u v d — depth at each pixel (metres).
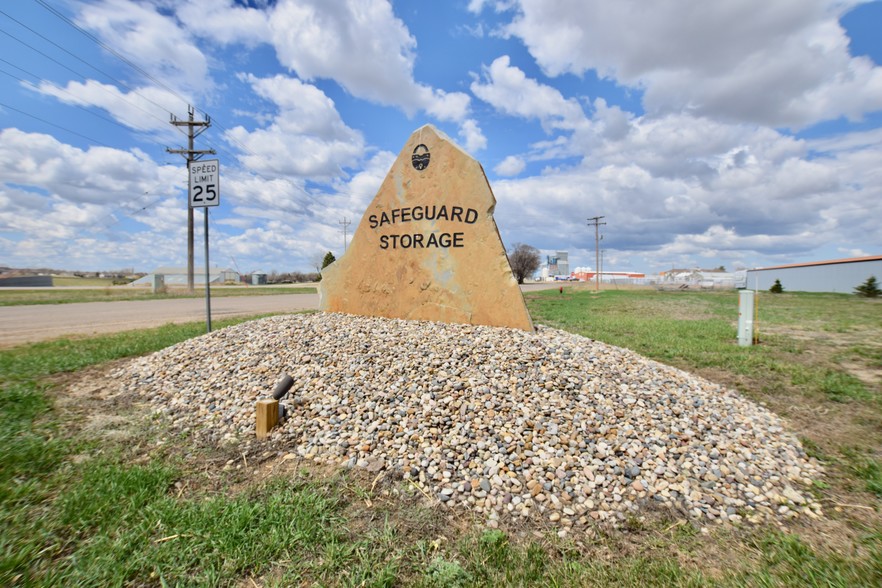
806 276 38.19
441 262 7.09
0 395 4.73
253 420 4.10
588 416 3.92
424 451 3.48
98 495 2.81
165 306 17.52
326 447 3.62
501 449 3.47
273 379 4.78
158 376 5.44
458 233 6.99
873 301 24.17
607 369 4.99
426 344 5.46
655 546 2.61
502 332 6.19
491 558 2.42
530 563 2.38
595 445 3.57
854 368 7.10
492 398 4.09
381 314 7.54
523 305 6.59
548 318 14.22
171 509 2.70
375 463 3.38
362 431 3.76
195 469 3.33
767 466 3.58
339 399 4.24
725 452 3.69
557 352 5.29
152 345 7.60
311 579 2.20
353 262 7.84
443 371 4.62
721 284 49.84
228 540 2.41
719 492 3.19
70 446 3.63
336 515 2.75
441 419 3.79
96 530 2.53
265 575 2.23
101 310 15.48
